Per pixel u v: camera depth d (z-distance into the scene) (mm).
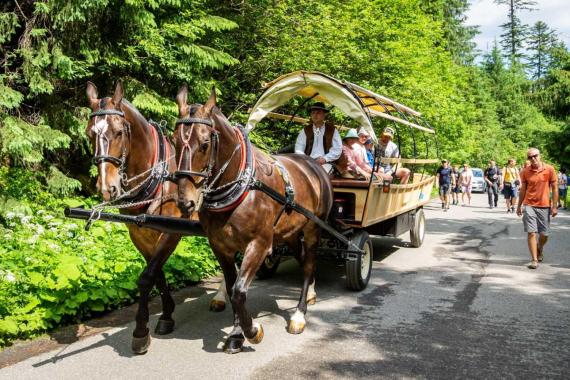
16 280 4980
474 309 5840
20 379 3881
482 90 41938
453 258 8914
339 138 6820
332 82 6055
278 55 11711
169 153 4797
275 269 7453
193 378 3975
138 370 4098
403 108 7918
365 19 13336
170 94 10602
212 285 6859
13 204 7312
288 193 4754
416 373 4098
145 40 9031
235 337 4508
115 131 4027
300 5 12469
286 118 7590
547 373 4098
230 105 12250
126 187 4309
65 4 7770
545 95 30000
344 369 4168
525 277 7473
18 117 8414
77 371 4051
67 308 5125
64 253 5988
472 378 4008
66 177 8625
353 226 6531
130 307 5754
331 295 6438
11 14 8203
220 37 11531
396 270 7906
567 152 26469
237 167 4242
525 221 8266
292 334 4996
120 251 6527
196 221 4426
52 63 8305
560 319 5477
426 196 10578
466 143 27422
